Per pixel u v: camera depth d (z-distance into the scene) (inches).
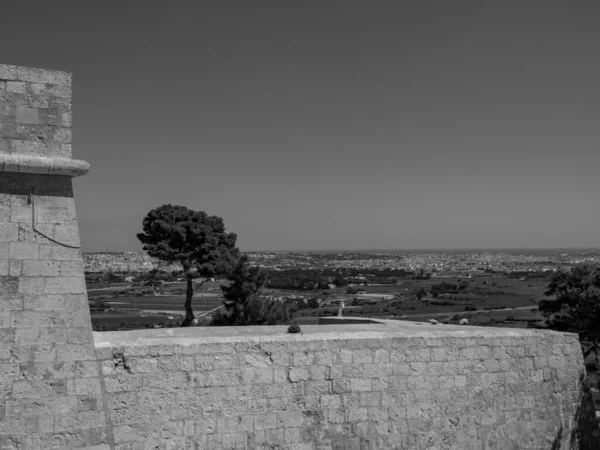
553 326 977.5
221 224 1533.0
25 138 434.0
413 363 562.3
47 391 420.8
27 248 428.5
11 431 407.8
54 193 442.6
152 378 466.9
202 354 486.6
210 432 480.7
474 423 577.3
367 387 541.0
